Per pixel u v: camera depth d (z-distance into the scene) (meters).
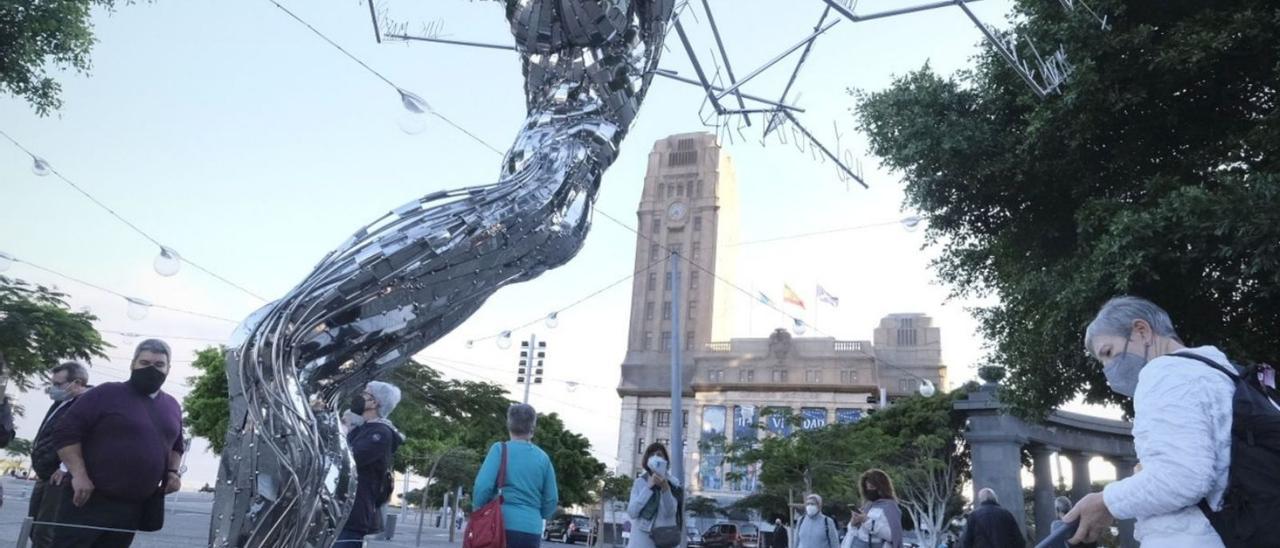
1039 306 10.95
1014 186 11.09
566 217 3.42
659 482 6.54
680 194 103.19
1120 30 9.14
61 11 10.96
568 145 3.44
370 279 2.92
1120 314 2.43
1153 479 2.02
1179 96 9.53
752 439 35.25
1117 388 2.49
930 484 34.41
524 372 40.09
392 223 3.02
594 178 3.56
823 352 85.00
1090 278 9.08
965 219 12.24
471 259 3.08
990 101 11.02
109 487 3.65
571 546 37.94
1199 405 2.05
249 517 2.66
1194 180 9.55
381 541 21.72
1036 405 11.88
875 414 37.34
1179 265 8.77
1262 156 8.77
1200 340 9.70
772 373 85.25
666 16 3.83
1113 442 36.22
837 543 8.95
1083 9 9.00
